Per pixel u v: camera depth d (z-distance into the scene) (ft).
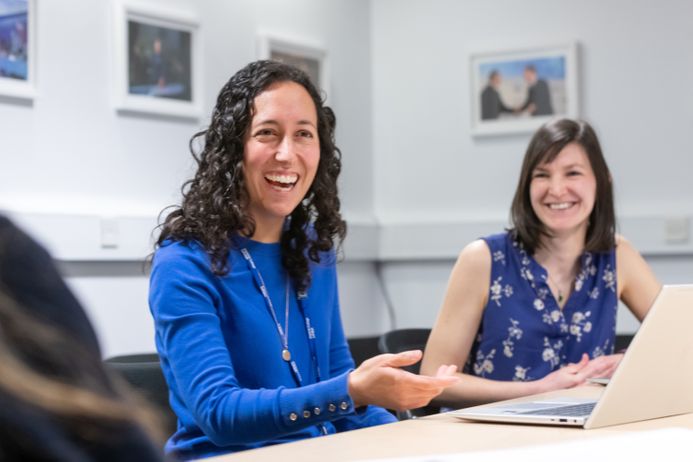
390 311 16.80
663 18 15.06
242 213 6.26
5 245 2.02
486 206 16.19
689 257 14.82
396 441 4.66
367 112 16.93
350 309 16.33
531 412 5.39
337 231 6.95
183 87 13.61
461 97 16.34
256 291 6.26
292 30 15.48
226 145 6.40
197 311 5.69
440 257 16.38
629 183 15.25
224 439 5.24
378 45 16.99
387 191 16.93
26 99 11.74
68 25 12.17
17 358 1.87
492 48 16.06
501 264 8.79
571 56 15.48
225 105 6.51
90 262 12.35
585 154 8.62
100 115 12.55
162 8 13.32
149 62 13.12
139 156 13.02
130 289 12.82
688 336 5.36
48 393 1.88
